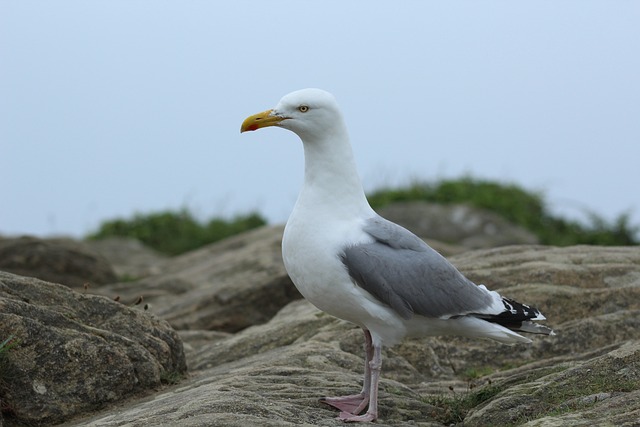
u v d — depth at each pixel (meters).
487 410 10.30
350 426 9.97
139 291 22.42
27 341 11.05
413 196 37.84
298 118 10.95
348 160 11.01
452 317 10.74
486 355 13.80
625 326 13.80
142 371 11.77
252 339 14.60
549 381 10.58
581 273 15.36
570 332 13.80
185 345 15.52
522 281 15.28
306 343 13.41
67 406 11.05
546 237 34.88
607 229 35.19
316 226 10.77
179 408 9.86
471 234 34.53
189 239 38.00
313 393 10.98
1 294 11.63
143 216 39.88
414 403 11.10
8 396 10.79
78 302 12.28
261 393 10.77
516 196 37.88
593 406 9.62
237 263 23.78
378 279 10.41
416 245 10.84
